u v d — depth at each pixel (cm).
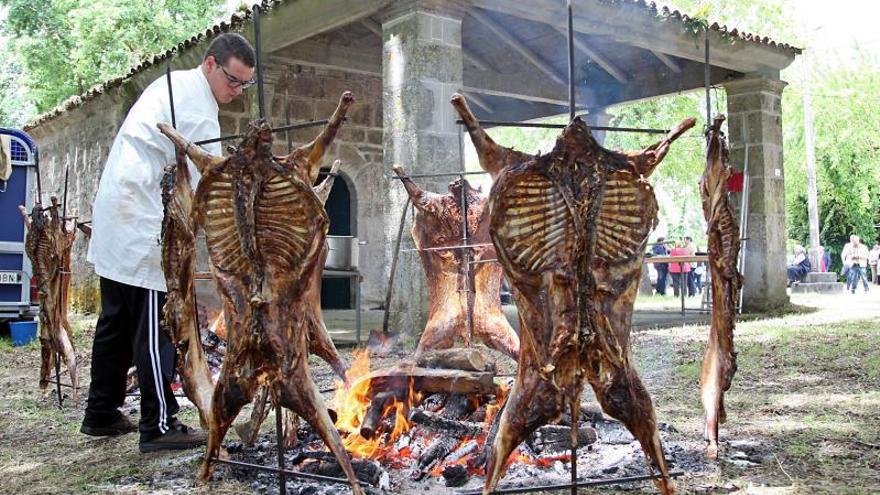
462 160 725
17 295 1273
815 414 583
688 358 905
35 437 565
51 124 1909
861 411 591
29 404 693
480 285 569
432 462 421
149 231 499
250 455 462
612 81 1730
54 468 472
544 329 322
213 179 349
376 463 406
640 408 331
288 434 467
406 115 1016
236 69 515
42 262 673
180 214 416
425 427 454
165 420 498
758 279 1503
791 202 4034
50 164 2020
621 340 327
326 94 1605
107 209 501
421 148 1008
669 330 1220
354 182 1659
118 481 431
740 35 1393
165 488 409
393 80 1034
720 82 1535
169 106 506
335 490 391
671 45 1349
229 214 351
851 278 2612
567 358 323
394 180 1026
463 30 1512
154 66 1418
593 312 323
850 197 3875
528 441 447
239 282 353
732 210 410
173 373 510
